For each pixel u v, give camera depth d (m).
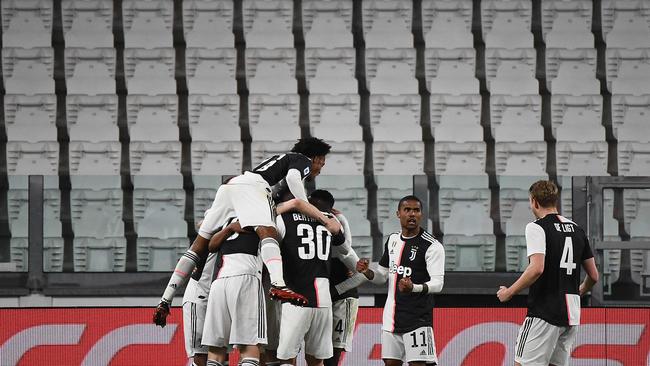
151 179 33.16
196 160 40.09
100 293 32.03
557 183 32.22
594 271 23.70
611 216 31.86
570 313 22.89
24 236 31.94
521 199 32.84
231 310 21.72
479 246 32.41
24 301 31.75
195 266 22.58
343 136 41.31
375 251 32.41
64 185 32.31
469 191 32.62
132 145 40.09
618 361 29.47
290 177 22.88
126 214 32.78
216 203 22.42
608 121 41.75
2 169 39.41
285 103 41.94
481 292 32.09
